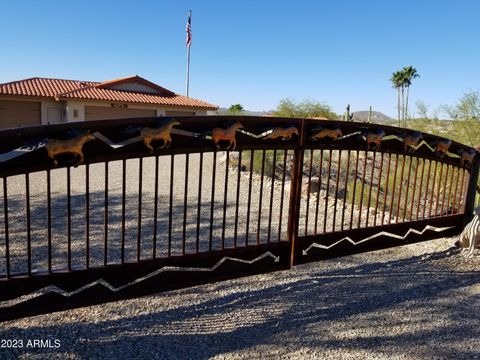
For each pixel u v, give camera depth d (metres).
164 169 12.95
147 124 3.43
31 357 2.93
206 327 3.49
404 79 46.25
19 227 6.32
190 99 32.69
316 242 4.71
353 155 12.62
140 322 3.53
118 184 10.30
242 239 6.09
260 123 4.06
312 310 3.88
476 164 6.22
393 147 5.23
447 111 11.51
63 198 8.47
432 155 5.69
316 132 4.39
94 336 3.26
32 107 26.42
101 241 5.77
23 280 3.12
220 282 4.50
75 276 3.33
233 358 3.03
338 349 3.18
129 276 3.58
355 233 5.05
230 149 3.92
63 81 31.78
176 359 2.99
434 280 4.77
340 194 9.72
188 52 34.41
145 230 6.43
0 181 10.12
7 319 3.12
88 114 26.92
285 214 7.75
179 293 4.18
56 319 3.52
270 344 3.24
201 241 5.92
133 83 30.42
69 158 3.14
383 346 3.25
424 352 3.17
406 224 5.55
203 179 11.16
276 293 4.26
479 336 3.45
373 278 4.77
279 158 12.41
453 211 6.28
